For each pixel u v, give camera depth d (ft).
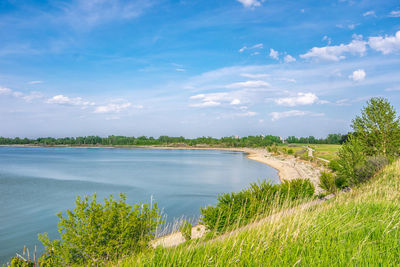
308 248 15.56
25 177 214.90
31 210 110.83
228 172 257.14
